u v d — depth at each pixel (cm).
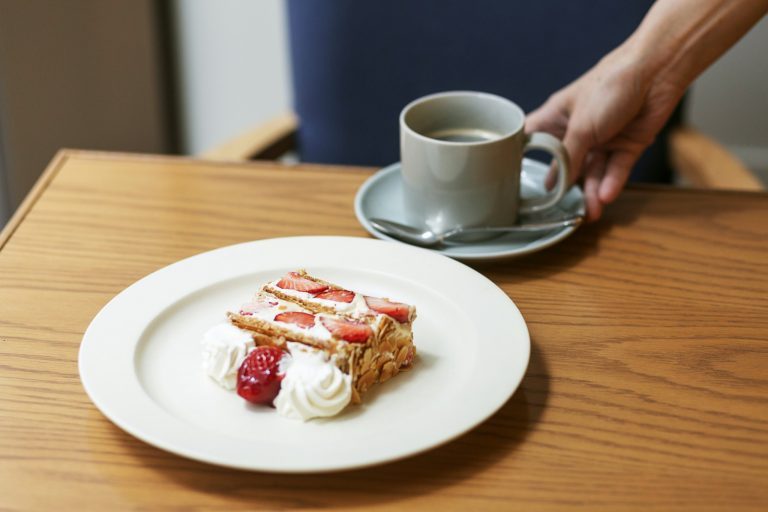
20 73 179
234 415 68
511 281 87
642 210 100
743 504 60
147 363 73
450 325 78
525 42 137
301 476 63
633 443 66
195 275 83
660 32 101
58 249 91
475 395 66
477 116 97
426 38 138
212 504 61
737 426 67
